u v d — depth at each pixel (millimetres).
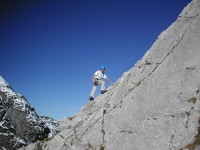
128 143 11141
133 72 13859
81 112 16328
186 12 12750
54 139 15406
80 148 13203
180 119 10141
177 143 9617
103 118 13555
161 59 12547
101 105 15312
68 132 15227
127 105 12539
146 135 10742
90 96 17188
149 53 13492
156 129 10586
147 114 11344
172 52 12172
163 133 10273
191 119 9836
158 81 11891
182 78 11086
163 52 12688
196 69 10906
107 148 11891
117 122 12430
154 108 11258
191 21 12266
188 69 11117
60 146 14469
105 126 13023
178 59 11719
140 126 11227
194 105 10125
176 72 11453
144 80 12602
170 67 11812
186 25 12375
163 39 13141
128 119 11945
